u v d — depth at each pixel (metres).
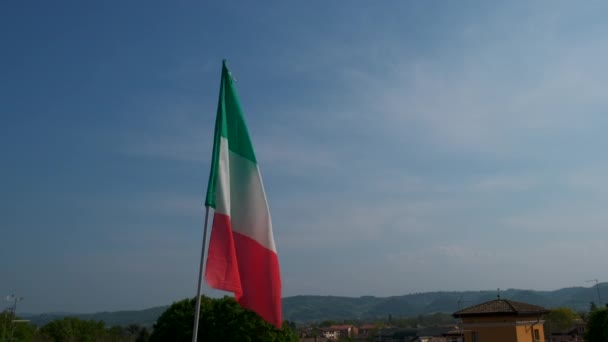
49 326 147.88
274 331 66.81
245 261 15.70
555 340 141.00
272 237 15.96
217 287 14.90
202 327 67.38
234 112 16.59
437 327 177.62
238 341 65.31
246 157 16.34
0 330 91.56
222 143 16.14
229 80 16.78
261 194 16.17
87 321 161.62
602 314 81.81
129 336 162.38
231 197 16.12
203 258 14.48
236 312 67.19
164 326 69.19
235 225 15.97
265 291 15.56
